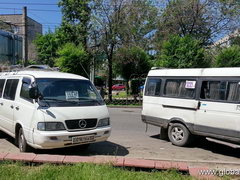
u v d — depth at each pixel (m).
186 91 7.57
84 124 6.04
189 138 7.56
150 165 4.61
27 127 6.05
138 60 26.17
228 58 19.33
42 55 41.94
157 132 9.97
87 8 23.00
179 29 25.03
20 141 6.54
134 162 4.74
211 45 25.14
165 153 6.98
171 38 20.25
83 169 4.44
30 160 4.75
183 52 19.17
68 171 4.37
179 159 6.32
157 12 25.30
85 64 21.78
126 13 22.56
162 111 8.18
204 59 20.03
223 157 6.76
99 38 22.72
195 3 23.42
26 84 6.67
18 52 39.91
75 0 22.81
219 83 6.82
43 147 5.67
